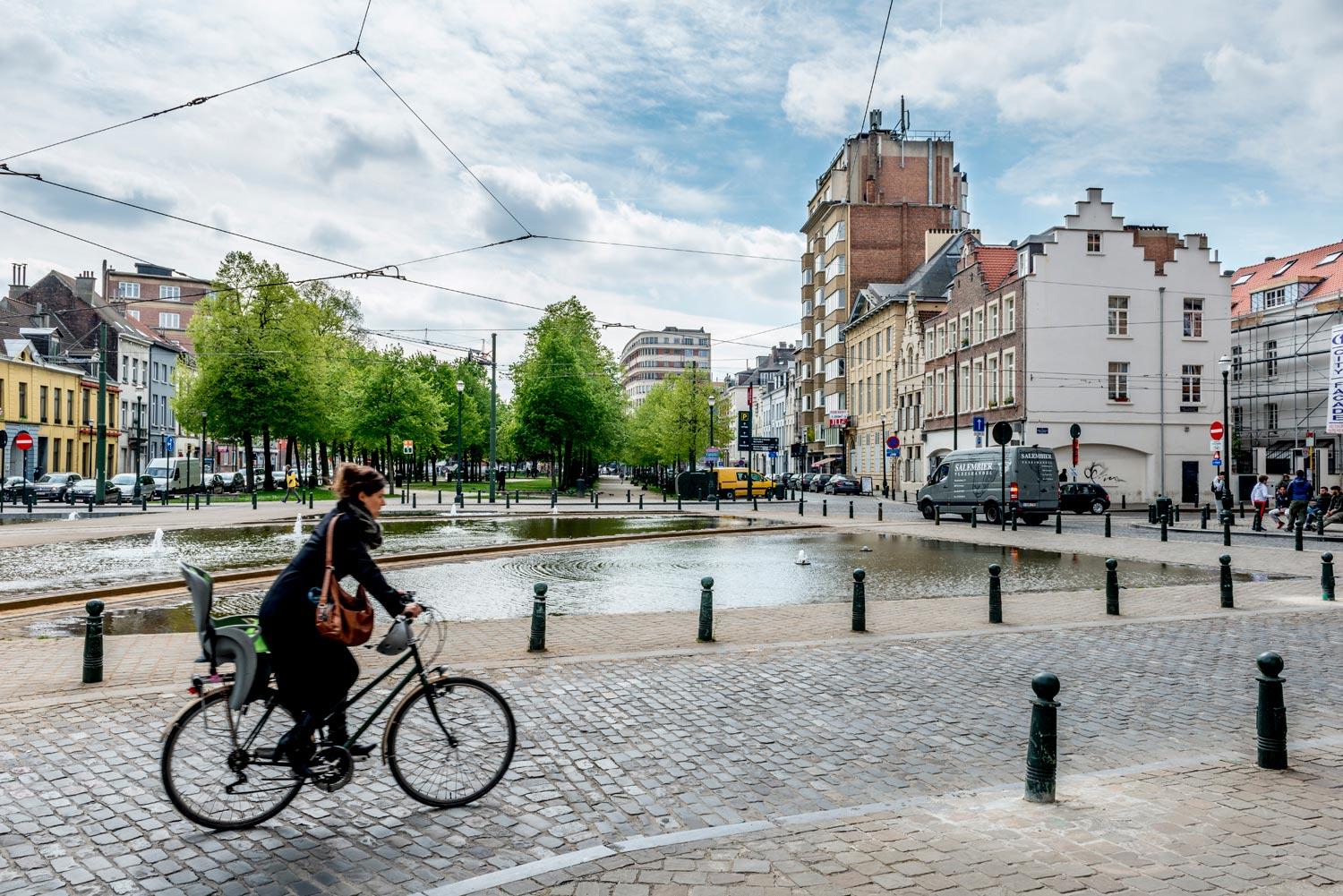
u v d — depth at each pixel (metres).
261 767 4.84
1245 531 28.06
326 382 55.41
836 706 7.44
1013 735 6.69
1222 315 44.16
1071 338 43.03
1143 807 5.09
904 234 71.00
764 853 4.46
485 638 10.06
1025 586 15.38
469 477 97.31
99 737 6.43
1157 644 10.09
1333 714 7.24
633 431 84.19
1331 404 27.11
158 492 48.47
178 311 101.69
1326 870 4.26
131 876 4.26
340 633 4.68
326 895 4.07
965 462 31.94
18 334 63.81
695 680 8.27
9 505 42.44
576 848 4.62
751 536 25.98
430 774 5.14
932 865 4.31
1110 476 43.31
